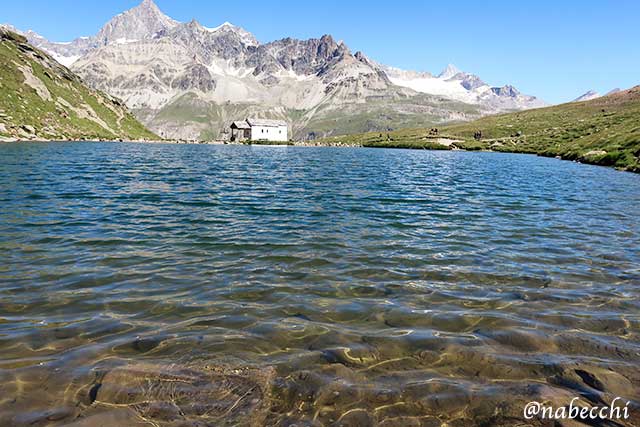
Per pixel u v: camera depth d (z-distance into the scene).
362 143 116.81
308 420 3.32
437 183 22.20
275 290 6.11
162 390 3.61
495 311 5.50
